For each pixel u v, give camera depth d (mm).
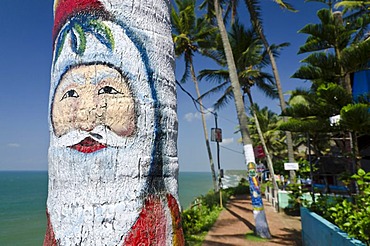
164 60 1406
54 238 1175
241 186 19594
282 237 7867
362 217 3641
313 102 7230
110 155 1172
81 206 1146
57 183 1221
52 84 1326
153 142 1269
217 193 15070
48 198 1280
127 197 1163
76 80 1234
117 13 1296
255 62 14562
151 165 1241
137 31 1323
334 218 4832
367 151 8992
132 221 1146
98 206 1140
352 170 6633
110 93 1214
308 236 6051
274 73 13289
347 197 6559
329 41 6543
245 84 16375
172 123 1386
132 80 1256
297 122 6328
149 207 1196
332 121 6266
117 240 1118
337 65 6133
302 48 7070
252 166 8352
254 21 13195
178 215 1329
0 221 20797
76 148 1190
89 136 1186
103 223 1127
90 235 1118
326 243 4617
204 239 7711
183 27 17766
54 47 1367
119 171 1171
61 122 1237
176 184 1372
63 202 1180
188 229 8164
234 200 15602
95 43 1254
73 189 1170
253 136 25766
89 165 1168
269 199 14148
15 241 14945
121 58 1254
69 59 1267
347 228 3873
